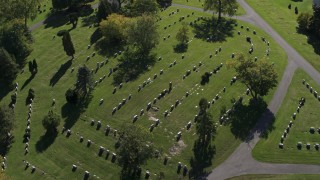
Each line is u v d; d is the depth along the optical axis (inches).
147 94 3986.2
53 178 3132.4
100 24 4950.8
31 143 3479.3
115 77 4284.0
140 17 4675.2
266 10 5777.6
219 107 3772.1
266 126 3543.3
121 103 3865.7
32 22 5738.2
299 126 3535.9
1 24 5167.3
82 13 5861.2
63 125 3646.7
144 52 4687.5
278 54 4611.2
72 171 3186.5
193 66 4389.8
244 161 3211.1
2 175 2935.5
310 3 5999.0
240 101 3828.7
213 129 3297.2
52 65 4589.1
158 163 3203.7
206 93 3969.0
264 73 3718.0
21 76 4429.1
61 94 4079.7
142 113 3742.6
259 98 3875.5
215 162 3206.2
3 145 3467.0
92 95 4015.8
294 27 5270.7
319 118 3614.7
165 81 4168.3
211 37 5004.9
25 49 4783.5
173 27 5285.4
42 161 3294.8
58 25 5575.8
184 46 4813.0
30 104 3951.8
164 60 4532.5
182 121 3624.5
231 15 5398.6
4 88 4244.6
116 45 4879.4
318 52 4667.8
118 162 3107.8
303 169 3139.8
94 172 3164.4
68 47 4579.2
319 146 3329.2
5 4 5255.9
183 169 3147.1
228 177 3078.2
